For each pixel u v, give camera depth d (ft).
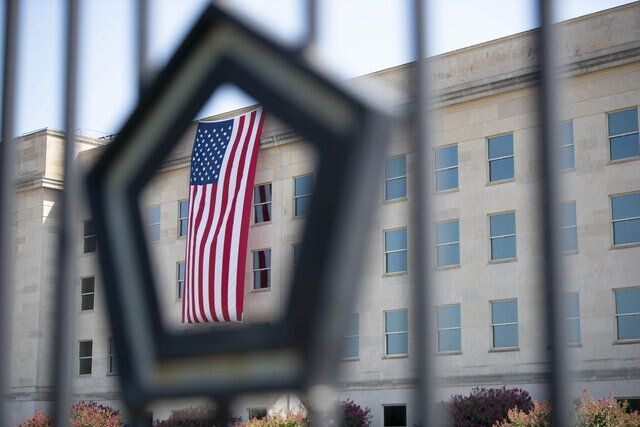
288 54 9.56
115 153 11.29
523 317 112.88
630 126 108.88
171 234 143.23
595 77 111.34
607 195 109.40
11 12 13.80
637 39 107.76
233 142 103.96
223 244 101.24
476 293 116.88
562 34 113.39
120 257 11.17
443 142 122.11
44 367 154.81
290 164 132.46
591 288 108.78
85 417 118.42
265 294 131.85
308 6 10.70
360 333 124.77
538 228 9.30
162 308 10.78
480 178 118.73
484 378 113.91
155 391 10.62
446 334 118.83
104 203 11.32
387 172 125.29
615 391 104.94
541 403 77.15
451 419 105.70
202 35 10.34
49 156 157.07
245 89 9.93
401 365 120.57
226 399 9.96
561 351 8.96
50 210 158.10
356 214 8.89
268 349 9.52
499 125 117.70
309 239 9.20
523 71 114.83
